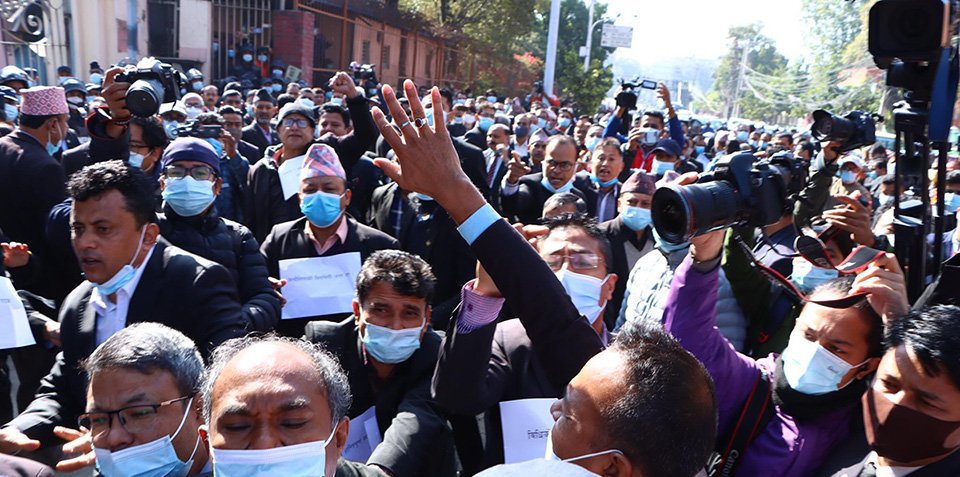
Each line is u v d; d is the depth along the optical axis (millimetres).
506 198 6262
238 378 1544
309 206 3900
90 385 1958
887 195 7488
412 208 4820
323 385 1619
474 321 2014
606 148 6082
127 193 2516
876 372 1867
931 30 1976
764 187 1779
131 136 4328
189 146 3525
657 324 1626
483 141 10383
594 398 1458
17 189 3949
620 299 4469
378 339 2674
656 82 8391
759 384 2283
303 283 3906
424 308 2725
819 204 3227
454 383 2047
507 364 2422
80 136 9812
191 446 1993
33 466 1777
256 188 5195
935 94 2047
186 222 3561
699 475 1634
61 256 3711
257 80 18312
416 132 1529
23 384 3490
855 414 2115
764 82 58031
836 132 2904
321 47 21969
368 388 2836
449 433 2631
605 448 1426
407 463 2385
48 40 14031
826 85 41188
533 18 35062
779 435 2189
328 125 6613
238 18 20109
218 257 3500
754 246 3551
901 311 1987
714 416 1498
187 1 18203
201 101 9453
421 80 31188
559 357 1704
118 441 1911
